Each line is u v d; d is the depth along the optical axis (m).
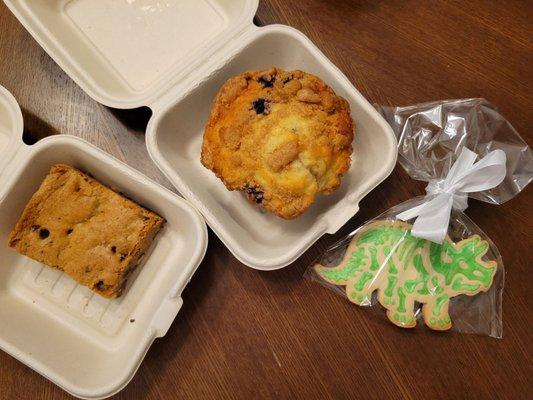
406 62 0.40
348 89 0.36
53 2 0.40
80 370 0.37
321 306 0.39
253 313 0.39
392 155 0.36
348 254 0.39
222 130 0.34
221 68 0.37
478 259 0.38
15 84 0.40
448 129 0.39
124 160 0.40
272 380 0.39
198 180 0.39
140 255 0.39
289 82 0.34
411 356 0.39
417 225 0.36
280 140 0.33
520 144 0.38
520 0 0.40
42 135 0.40
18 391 0.39
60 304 0.40
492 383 0.38
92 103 0.40
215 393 0.38
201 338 0.39
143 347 0.35
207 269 0.39
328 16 0.40
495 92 0.40
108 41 0.40
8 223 0.38
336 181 0.35
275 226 0.39
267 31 0.37
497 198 0.38
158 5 0.40
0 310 0.38
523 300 0.39
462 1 0.40
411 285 0.38
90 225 0.38
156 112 0.37
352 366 0.39
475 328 0.39
